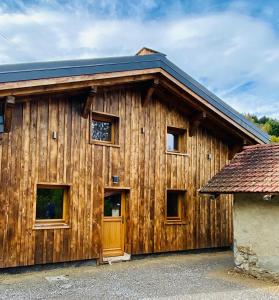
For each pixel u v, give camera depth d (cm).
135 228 1077
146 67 1016
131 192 1077
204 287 768
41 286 758
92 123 1042
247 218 901
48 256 906
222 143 1335
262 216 868
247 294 720
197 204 1234
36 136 911
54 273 879
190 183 1223
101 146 1024
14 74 782
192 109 1210
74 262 955
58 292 716
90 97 953
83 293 711
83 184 980
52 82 839
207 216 1257
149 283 795
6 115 832
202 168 1262
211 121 1259
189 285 783
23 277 834
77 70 880
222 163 1324
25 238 876
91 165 999
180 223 1182
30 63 809
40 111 923
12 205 862
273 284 807
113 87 1051
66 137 960
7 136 867
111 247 1048
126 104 1087
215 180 987
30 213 888
